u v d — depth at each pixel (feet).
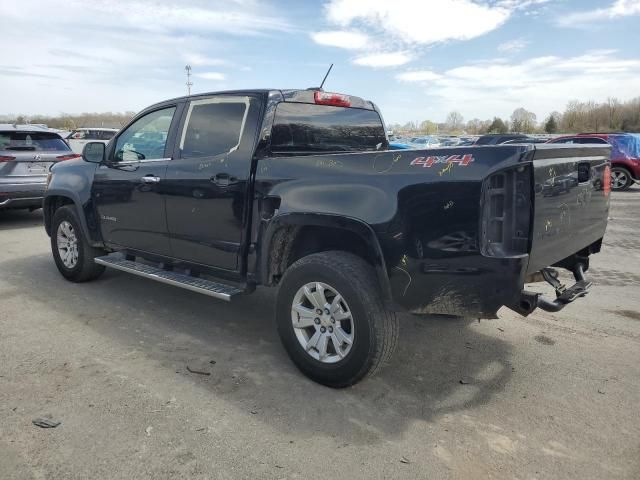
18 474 8.27
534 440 9.49
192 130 14.06
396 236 9.98
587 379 11.91
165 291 18.04
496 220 9.37
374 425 9.89
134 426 9.64
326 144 14.52
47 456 8.72
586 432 9.77
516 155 9.02
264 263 12.21
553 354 13.28
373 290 10.48
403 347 13.65
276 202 11.91
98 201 16.76
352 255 11.11
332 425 9.85
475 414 10.36
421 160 9.87
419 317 15.85
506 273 9.18
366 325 10.37
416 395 11.09
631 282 19.99
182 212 13.99
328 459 8.82
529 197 9.18
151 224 15.05
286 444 9.20
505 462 8.84
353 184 10.64
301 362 11.57
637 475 8.54
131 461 8.64
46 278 19.31
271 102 12.77
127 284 18.75
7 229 29.27
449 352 13.37
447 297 9.78
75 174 17.70
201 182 13.34
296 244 12.49
